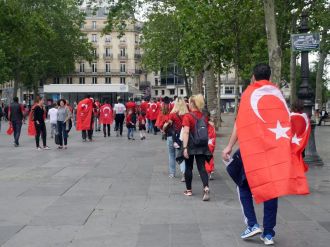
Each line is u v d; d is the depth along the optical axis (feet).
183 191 32.01
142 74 385.91
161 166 45.03
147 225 22.93
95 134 94.43
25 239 20.71
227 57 73.72
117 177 38.19
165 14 141.08
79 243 20.10
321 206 26.89
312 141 43.88
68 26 245.04
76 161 49.01
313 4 71.36
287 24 73.67
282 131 19.61
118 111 86.89
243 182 20.47
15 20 124.06
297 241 20.27
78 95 165.99
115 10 106.32
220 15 67.87
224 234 21.34
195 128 29.27
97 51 376.27
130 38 376.27
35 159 50.98
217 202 28.40
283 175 19.11
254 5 69.51
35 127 62.54
